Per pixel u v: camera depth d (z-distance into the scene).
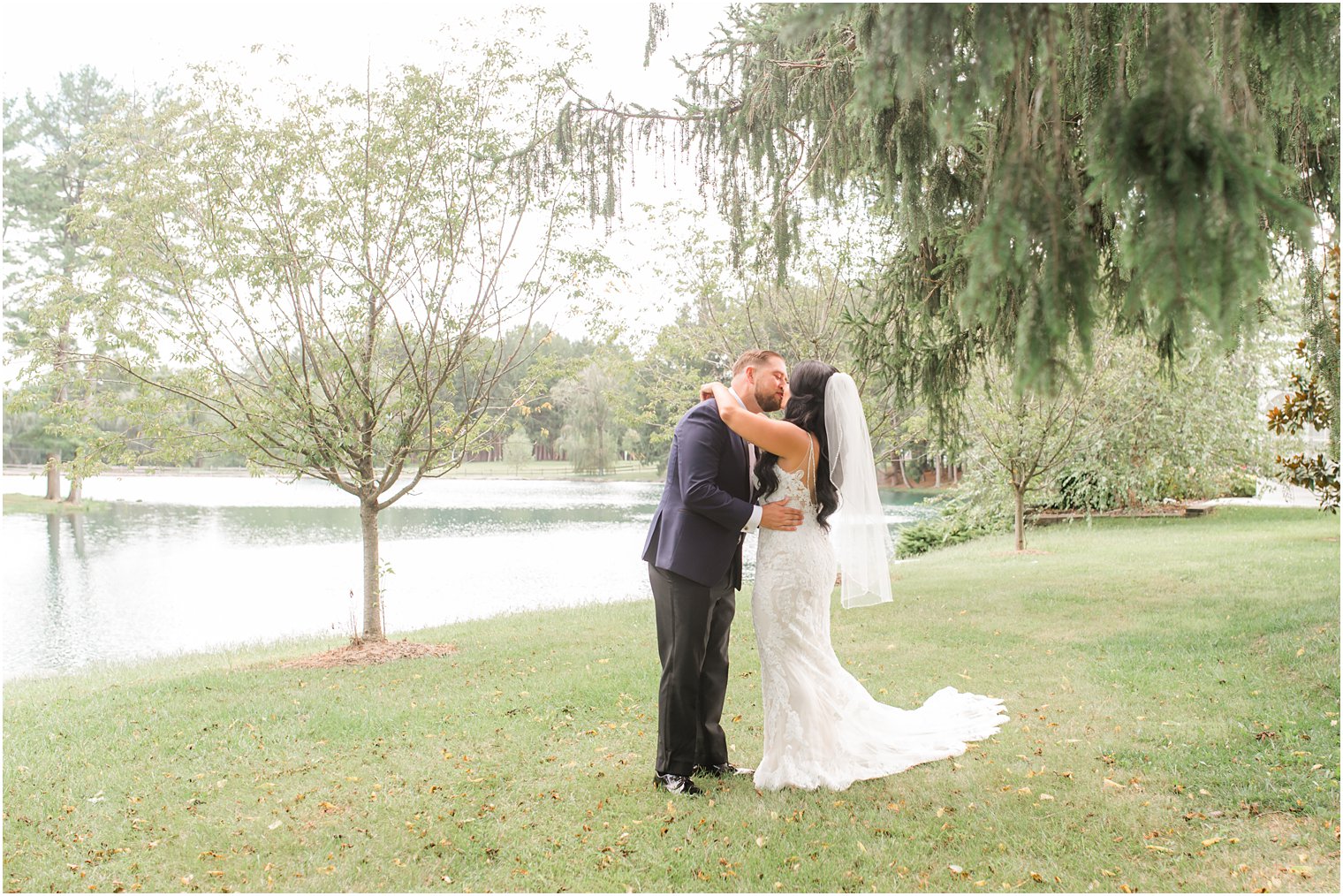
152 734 4.88
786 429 3.71
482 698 5.46
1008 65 1.92
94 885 3.01
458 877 3.02
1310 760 3.63
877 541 4.16
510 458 61.28
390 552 18.34
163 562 17.05
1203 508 16.77
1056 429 12.53
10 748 4.65
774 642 3.75
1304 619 6.25
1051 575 9.75
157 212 6.86
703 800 3.60
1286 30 2.09
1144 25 2.42
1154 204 1.71
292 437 7.01
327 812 3.62
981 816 3.32
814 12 1.82
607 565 16.06
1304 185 4.27
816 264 9.69
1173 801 3.38
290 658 7.25
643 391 11.60
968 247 1.98
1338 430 7.60
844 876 2.90
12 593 13.43
